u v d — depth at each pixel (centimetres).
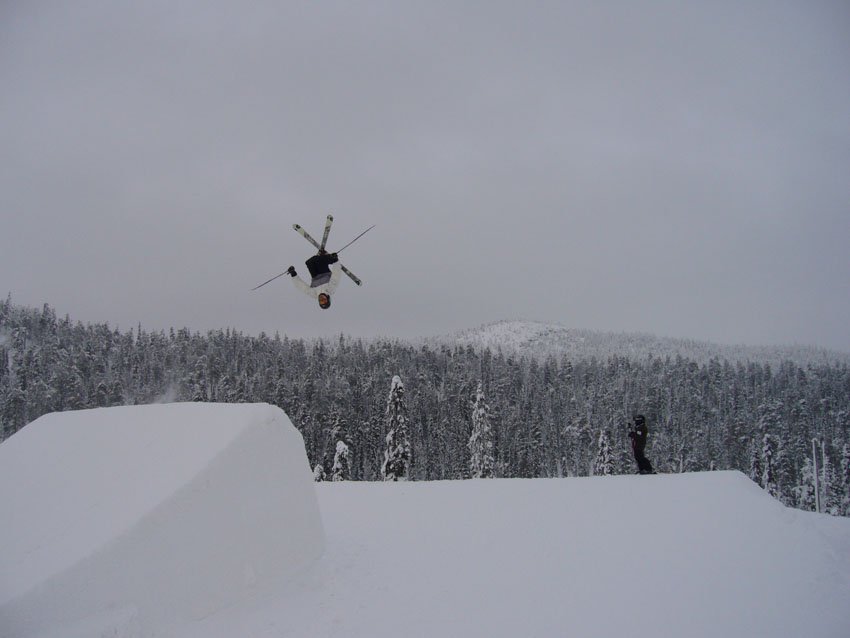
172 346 9112
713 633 571
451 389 7788
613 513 895
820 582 676
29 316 9531
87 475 630
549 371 10119
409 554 759
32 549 525
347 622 573
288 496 683
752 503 905
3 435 6812
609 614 603
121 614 501
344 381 7544
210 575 575
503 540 805
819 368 10769
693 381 9906
